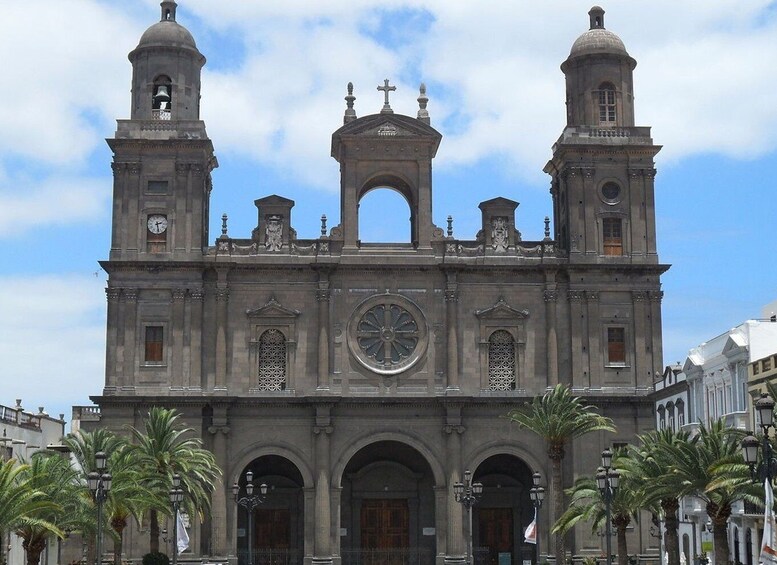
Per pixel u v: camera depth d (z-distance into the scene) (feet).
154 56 308.81
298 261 302.04
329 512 290.56
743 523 261.24
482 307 304.09
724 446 196.85
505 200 309.01
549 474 295.28
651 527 290.97
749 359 259.39
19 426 311.88
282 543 306.55
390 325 302.45
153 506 241.14
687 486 196.24
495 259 304.09
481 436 296.92
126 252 298.56
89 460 247.50
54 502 202.69
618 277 303.68
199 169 303.07
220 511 287.69
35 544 216.33
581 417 263.08
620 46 315.78
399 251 304.71
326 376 297.12
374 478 310.65
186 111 308.40
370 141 307.78
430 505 309.83
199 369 294.87
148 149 302.45
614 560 289.74
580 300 302.66
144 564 259.60
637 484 233.55
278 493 307.99
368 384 298.76
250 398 293.64
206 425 293.84
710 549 276.82
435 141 309.01
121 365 293.84
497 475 313.32
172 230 300.40
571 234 304.91
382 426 296.30
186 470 256.52
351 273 303.48
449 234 306.96
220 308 298.56
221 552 286.25
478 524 311.27
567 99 321.73
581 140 309.01
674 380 312.71
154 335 296.71
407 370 299.79
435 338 302.04
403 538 309.01
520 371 300.81
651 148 307.78
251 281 301.63
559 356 302.25
